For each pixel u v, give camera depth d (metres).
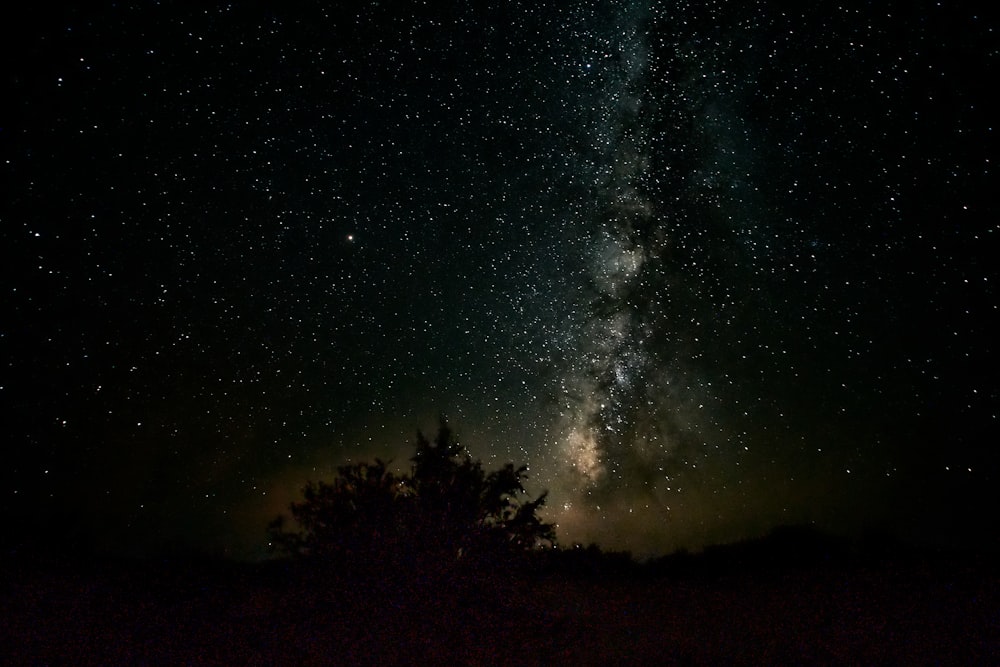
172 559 6.19
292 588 5.05
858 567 7.11
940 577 6.47
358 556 5.05
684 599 5.76
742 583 6.55
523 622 4.57
